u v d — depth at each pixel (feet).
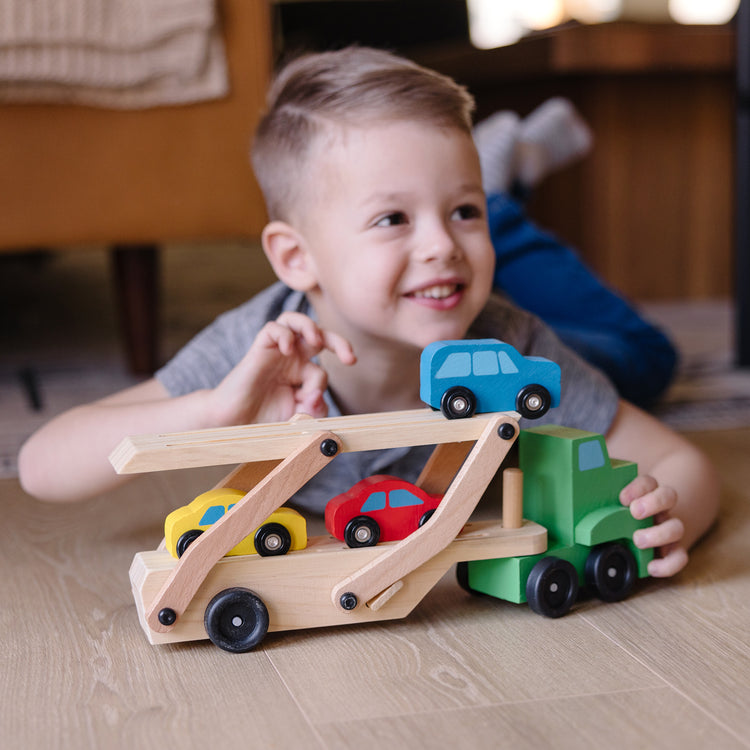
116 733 1.75
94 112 4.71
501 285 4.83
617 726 1.75
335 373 2.89
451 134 2.59
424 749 1.67
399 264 2.56
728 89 8.71
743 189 5.57
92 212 4.81
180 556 2.12
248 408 2.58
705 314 8.14
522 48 7.82
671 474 2.85
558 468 2.33
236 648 2.08
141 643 2.16
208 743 1.71
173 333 7.24
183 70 4.71
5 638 2.22
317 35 9.71
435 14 10.13
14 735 1.75
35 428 4.58
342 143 2.58
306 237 2.79
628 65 7.41
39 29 4.47
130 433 2.72
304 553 2.15
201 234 4.95
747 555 2.74
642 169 8.73
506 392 2.18
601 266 8.85
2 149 4.65
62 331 7.81
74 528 3.15
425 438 2.11
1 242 4.74
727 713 1.80
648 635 2.16
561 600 2.27
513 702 1.84
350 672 1.99
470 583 2.38
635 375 4.52
